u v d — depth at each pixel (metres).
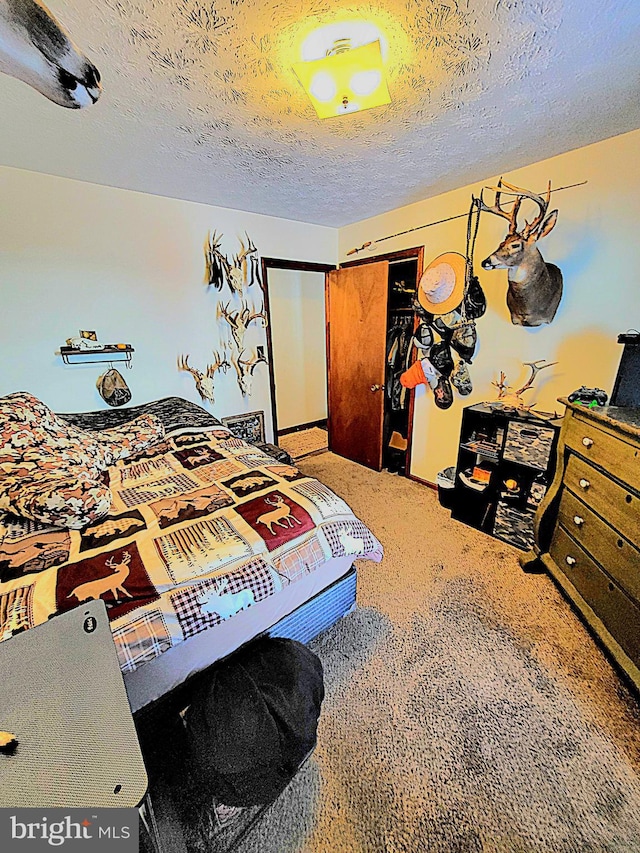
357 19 1.06
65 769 0.50
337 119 1.60
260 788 0.95
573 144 1.91
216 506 1.60
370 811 1.09
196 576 1.19
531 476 2.33
